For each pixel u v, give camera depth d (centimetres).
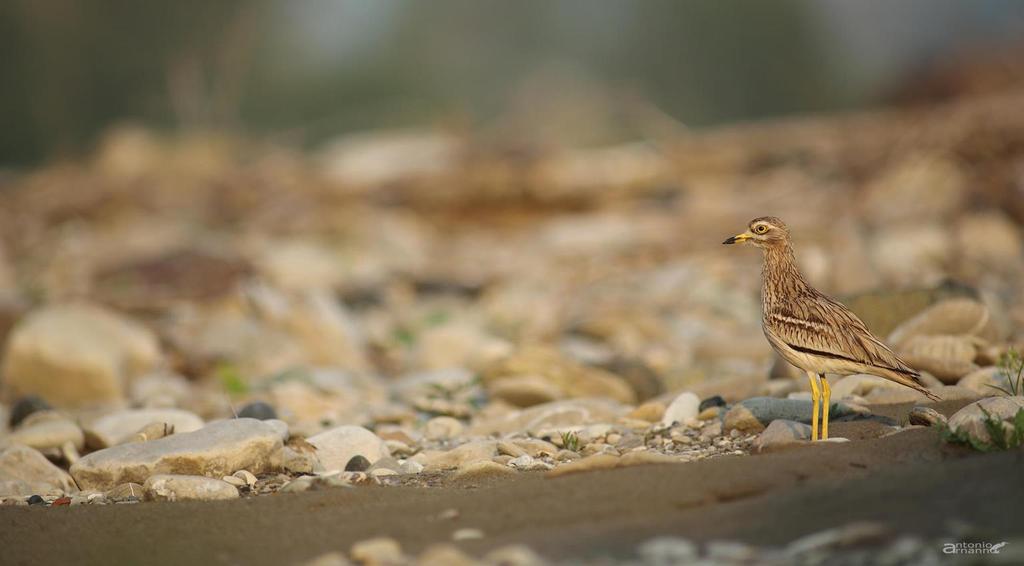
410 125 3809
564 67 4719
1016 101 2188
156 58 3950
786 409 816
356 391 1220
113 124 4044
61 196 2461
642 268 1911
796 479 614
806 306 733
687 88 4956
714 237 2027
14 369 1257
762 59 4997
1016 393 841
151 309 1697
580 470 679
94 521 652
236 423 817
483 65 4844
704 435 828
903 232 1895
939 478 575
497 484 717
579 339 1480
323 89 4588
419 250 2216
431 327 1616
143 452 785
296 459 804
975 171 2117
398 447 891
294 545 587
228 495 725
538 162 2419
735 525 549
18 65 4056
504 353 1341
